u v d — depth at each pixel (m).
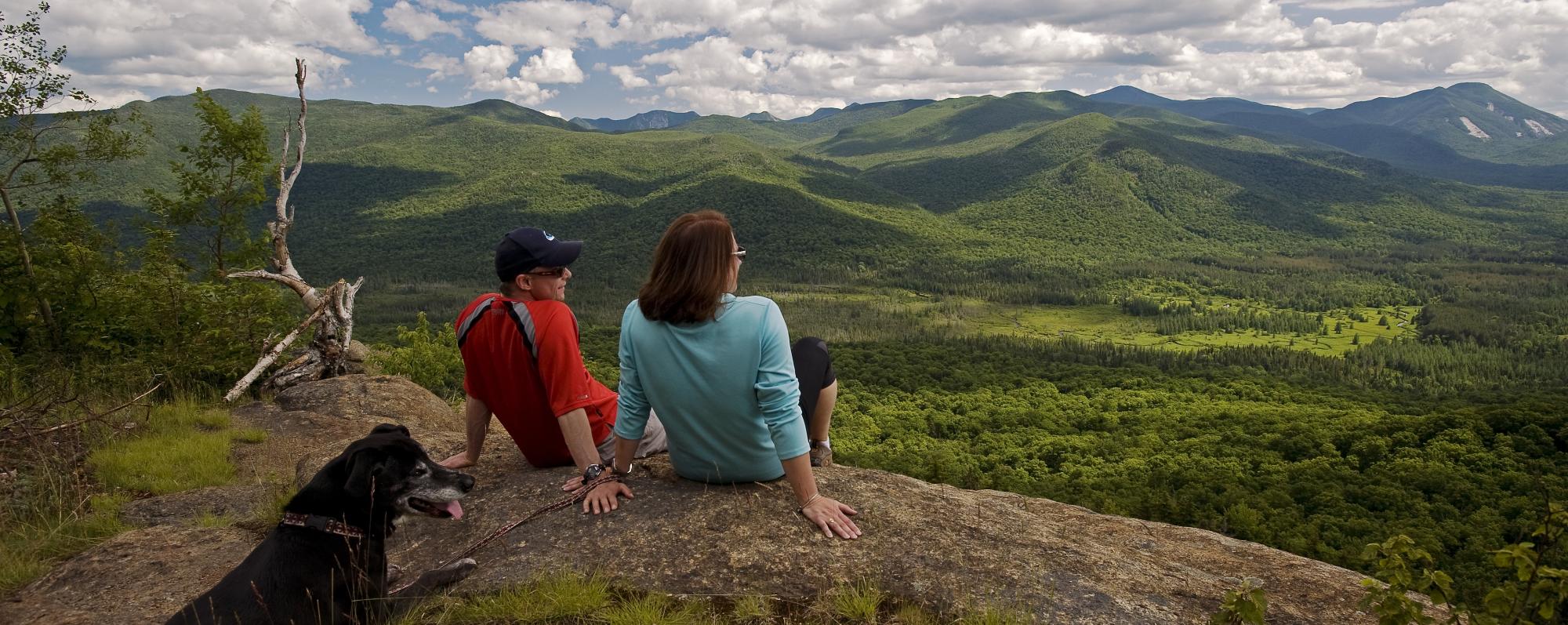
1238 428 80.38
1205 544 3.28
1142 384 118.56
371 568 2.47
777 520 2.70
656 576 2.47
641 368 2.59
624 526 2.71
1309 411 90.94
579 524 2.76
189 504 4.36
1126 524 3.60
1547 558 2.02
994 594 2.35
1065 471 67.25
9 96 11.22
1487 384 145.38
